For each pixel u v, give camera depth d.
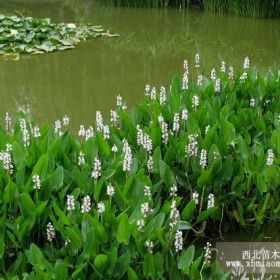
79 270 2.15
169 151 3.06
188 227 2.62
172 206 2.38
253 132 3.55
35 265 2.11
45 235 2.59
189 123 3.30
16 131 3.25
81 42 8.60
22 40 8.13
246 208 3.17
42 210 2.47
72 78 6.62
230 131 3.18
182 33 9.62
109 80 6.57
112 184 2.78
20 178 2.65
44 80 6.54
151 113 3.53
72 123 5.10
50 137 3.16
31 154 2.82
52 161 2.75
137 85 6.39
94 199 2.72
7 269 2.54
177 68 7.25
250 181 3.11
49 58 7.55
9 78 6.61
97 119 3.27
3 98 5.88
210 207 2.81
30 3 13.22
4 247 2.49
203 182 2.93
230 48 8.53
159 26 10.21
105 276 2.24
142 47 8.48
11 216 2.57
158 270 2.26
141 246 2.33
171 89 4.06
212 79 4.11
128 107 5.57
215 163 2.99
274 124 3.51
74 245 2.31
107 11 11.73
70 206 2.44
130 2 12.16
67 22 10.57
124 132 3.30
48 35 8.45
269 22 10.43
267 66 7.31
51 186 2.60
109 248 2.35
